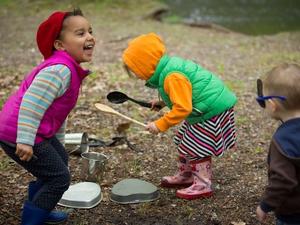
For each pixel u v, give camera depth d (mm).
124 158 4598
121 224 3541
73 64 3162
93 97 6215
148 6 13781
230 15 14758
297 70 2676
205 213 3688
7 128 3117
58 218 3516
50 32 3203
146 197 3822
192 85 3594
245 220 3609
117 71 7477
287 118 2678
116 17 12891
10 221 3545
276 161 2574
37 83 3020
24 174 4254
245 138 5168
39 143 3131
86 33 3264
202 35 11258
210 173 3889
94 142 4875
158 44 3596
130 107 5934
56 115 3172
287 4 16422
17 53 8930
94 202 3760
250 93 6684
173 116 3492
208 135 3689
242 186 4109
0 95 6227
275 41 10805
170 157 4645
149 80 3635
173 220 3592
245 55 9242
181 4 16359
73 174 4270
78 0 13945
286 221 2727
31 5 13711
